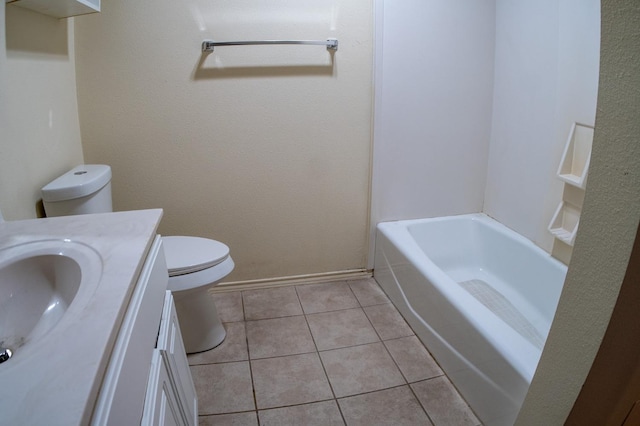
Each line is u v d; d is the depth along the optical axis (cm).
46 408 47
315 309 200
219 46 171
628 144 57
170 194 190
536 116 178
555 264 170
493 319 137
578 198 157
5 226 97
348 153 201
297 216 208
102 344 57
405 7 181
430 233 218
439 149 209
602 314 66
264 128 188
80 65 163
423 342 174
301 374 157
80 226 97
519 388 116
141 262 83
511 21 184
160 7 162
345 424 135
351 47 183
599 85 61
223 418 137
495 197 214
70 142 161
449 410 141
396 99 195
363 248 224
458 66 196
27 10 129
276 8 171
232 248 207
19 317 79
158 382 82
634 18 53
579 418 75
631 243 59
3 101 115
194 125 181
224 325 187
